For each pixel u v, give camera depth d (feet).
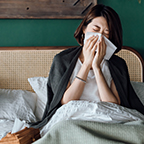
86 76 4.21
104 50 4.26
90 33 4.22
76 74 4.42
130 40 7.98
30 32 7.79
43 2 7.72
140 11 8.00
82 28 4.58
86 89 4.33
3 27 7.74
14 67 7.43
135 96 4.94
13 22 7.76
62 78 4.32
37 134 3.63
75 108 3.83
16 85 7.41
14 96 6.33
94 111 3.78
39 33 7.80
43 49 7.48
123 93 4.59
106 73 4.64
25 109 5.98
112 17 4.27
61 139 3.08
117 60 5.01
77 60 4.53
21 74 7.42
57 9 7.73
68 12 7.76
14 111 5.82
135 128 3.10
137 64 7.65
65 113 3.85
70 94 4.17
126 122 3.76
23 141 3.20
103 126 3.12
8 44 7.74
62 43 7.82
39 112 6.31
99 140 2.86
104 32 4.33
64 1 7.75
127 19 7.95
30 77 7.43
